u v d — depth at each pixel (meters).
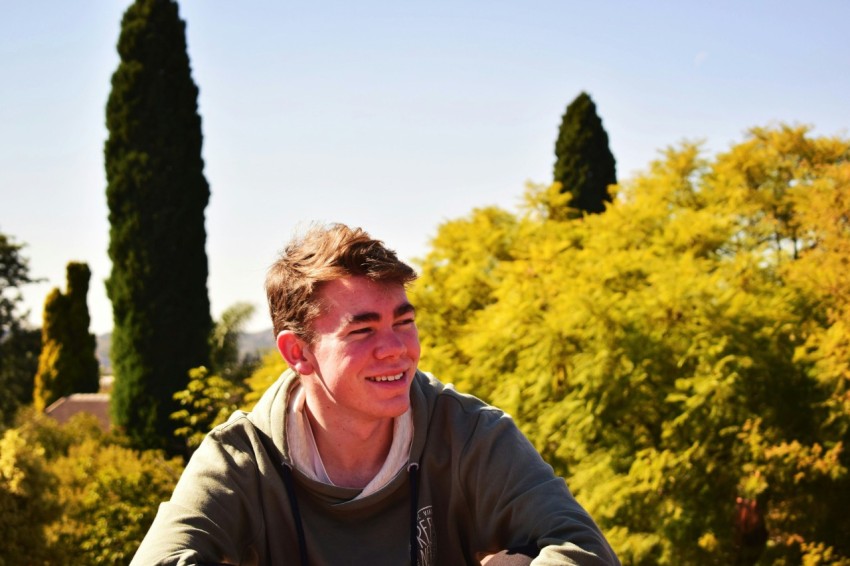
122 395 22.97
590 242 14.77
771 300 12.17
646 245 14.90
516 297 11.93
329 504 1.56
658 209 15.27
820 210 13.09
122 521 14.02
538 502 1.48
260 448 1.57
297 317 1.50
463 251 16.97
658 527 10.43
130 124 23.06
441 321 14.46
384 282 1.47
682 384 10.59
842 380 11.49
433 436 1.60
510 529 1.51
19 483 12.55
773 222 17.94
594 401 10.97
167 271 23.02
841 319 11.90
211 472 1.54
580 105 28.64
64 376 37.03
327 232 1.50
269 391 1.61
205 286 23.66
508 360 12.12
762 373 11.70
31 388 40.25
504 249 16.59
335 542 1.57
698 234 14.09
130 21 23.34
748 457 10.85
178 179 23.20
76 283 37.44
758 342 11.79
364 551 1.57
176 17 23.52
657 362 11.04
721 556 10.50
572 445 10.82
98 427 24.42
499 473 1.54
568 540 1.40
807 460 10.61
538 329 11.12
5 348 39.31
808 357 11.71
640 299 11.37
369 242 1.48
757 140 19.38
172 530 1.45
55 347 37.22
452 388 1.67
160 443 22.64
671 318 11.10
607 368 10.59
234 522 1.52
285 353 1.55
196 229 23.45
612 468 10.82
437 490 1.60
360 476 1.59
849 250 12.55
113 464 15.79
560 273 12.28
